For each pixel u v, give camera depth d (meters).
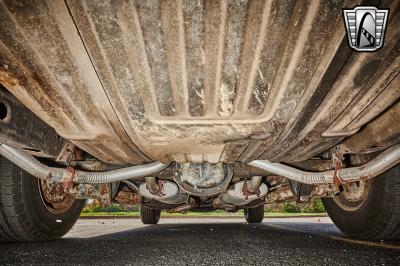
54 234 2.21
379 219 1.92
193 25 0.77
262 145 1.25
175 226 4.34
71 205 2.40
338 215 2.35
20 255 1.52
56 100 1.02
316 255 1.43
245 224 4.77
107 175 1.77
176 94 0.95
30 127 1.26
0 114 1.11
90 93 0.98
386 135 1.30
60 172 1.69
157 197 2.32
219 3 0.74
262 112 1.01
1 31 0.80
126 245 1.85
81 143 1.28
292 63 0.87
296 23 0.78
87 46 0.82
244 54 0.84
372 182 2.00
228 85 0.92
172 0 0.73
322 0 0.73
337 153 1.68
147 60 0.85
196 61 0.86
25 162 1.56
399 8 0.74
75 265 1.25
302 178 1.71
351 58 0.86
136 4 0.73
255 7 0.75
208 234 2.66
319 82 0.92
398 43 0.81
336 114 1.08
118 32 0.79
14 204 1.91
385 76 0.93
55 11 0.76
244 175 2.09
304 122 1.07
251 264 1.22
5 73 0.91
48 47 0.84
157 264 1.24
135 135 1.14
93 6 0.74
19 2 0.74
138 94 0.95
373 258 1.34
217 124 1.05
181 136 1.11
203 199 2.82
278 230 3.17
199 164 1.86
